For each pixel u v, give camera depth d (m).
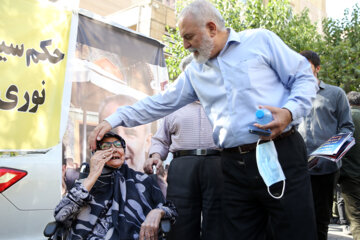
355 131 3.94
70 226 2.55
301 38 11.05
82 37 3.61
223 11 10.83
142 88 4.08
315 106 3.67
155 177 3.11
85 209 2.60
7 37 3.04
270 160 2.17
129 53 4.00
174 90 2.78
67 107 3.37
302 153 2.31
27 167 2.89
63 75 3.39
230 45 2.38
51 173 3.03
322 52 11.61
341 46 11.19
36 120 3.14
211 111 2.54
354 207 3.91
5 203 2.70
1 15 3.04
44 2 3.33
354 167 3.88
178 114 3.45
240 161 2.35
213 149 3.30
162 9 14.69
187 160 3.33
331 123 3.62
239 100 2.31
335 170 3.54
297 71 2.31
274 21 10.76
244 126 2.29
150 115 2.79
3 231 2.67
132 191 2.79
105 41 3.81
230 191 2.47
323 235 3.64
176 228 3.26
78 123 3.47
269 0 10.95
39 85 3.20
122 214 2.64
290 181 2.23
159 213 2.59
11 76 3.04
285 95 2.36
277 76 2.38
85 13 3.66
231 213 2.46
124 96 3.89
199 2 2.34
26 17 3.19
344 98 3.62
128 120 2.71
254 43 2.36
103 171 2.76
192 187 3.29
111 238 2.54
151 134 4.11
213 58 2.45
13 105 3.02
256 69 2.31
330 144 2.85
